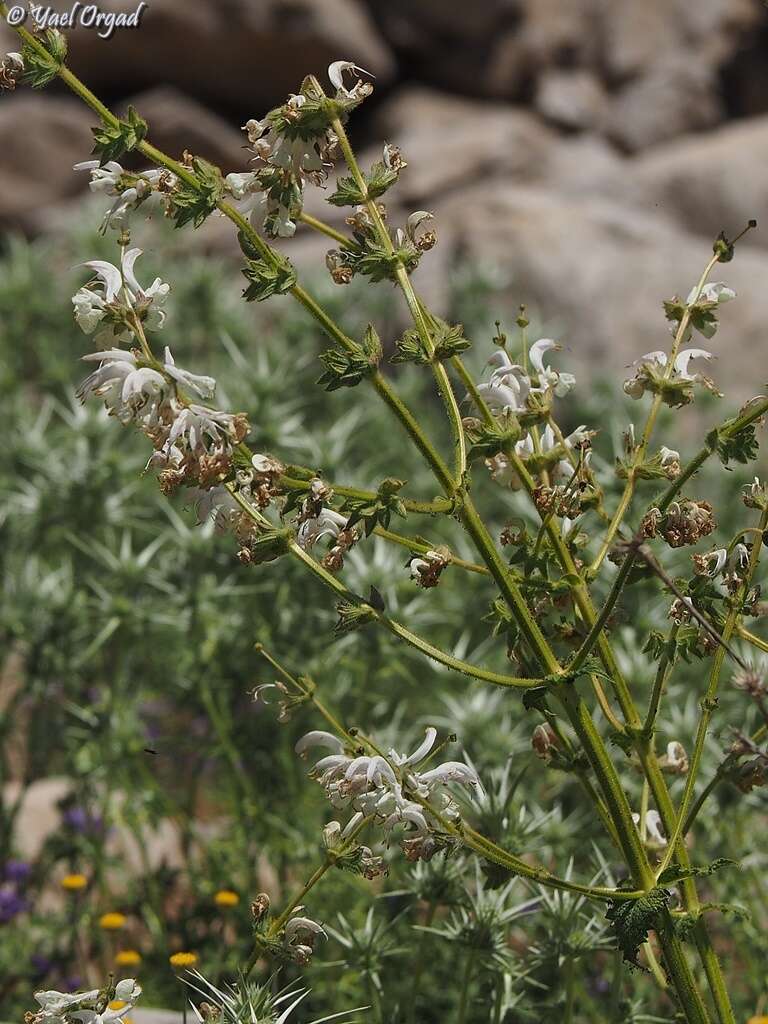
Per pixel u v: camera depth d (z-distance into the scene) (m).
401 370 4.09
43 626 2.60
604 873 2.07
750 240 6.40
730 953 2.31
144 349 1.58
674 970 1.64
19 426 3.51
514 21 7.57
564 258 5.37
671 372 1.66
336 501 1.77
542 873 1.61
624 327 5.18
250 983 1.71
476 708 2.35
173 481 1.56
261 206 1.61
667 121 7.52
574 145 7.25
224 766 2.60
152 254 4.47
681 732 2.30
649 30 7.72
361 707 2.46
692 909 1.65
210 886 2.43
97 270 1.60
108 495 2.76
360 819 1.67
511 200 5.74
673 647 1.67
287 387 3.36
